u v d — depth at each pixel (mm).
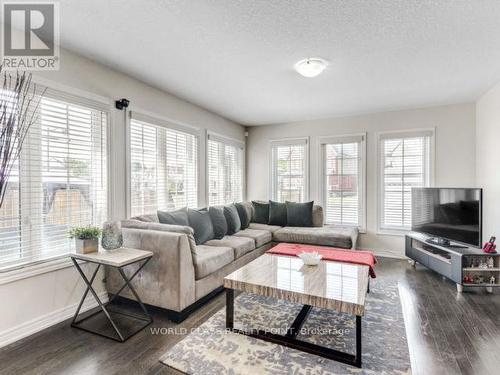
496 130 3289
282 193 5367
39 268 2207
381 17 1975
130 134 3086
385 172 4523
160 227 2586
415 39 2273
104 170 2797
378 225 4539
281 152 5391
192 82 3262
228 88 3457
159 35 2236
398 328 2215
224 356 1846
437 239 3662
